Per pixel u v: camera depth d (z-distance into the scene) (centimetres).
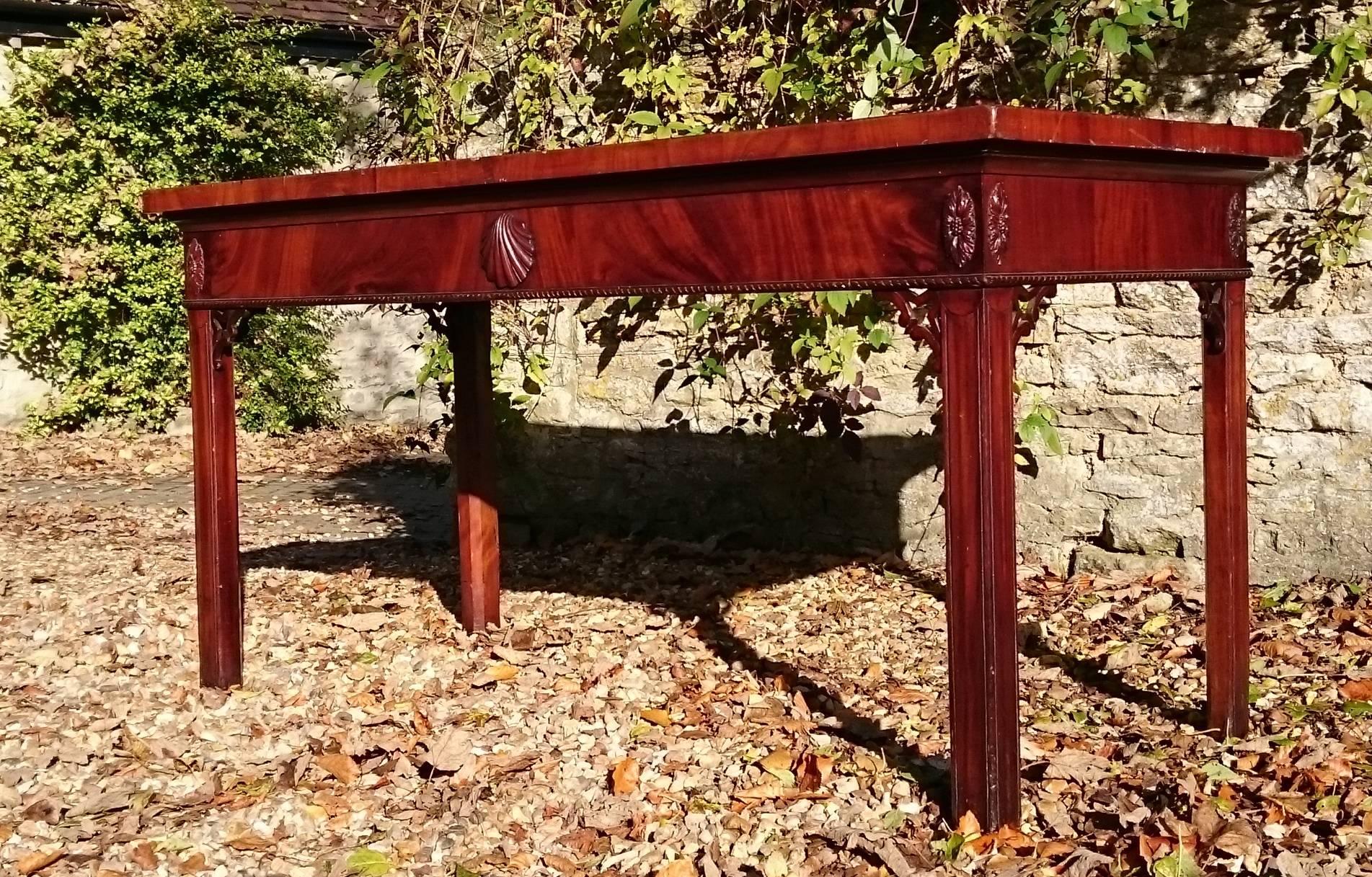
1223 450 337
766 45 524
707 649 437
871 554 542
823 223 279
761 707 375
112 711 387
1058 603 469
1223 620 340
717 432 568
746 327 550
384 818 315
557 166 310
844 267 278
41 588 543
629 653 433
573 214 317
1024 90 487
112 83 1009
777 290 287
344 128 1100
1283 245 461
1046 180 272
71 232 1008
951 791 289
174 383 1055
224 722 380
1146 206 300
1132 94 471
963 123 252
